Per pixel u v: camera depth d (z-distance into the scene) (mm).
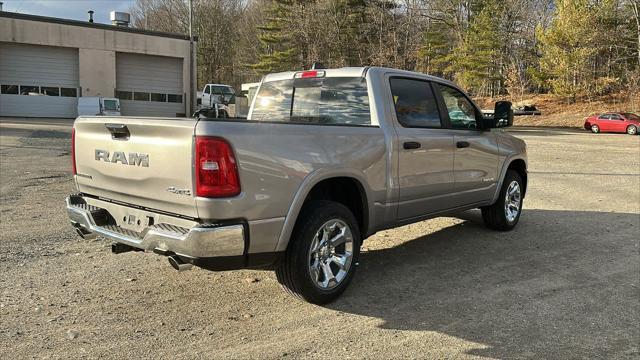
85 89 36844
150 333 3654
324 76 5074
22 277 4695
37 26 34906
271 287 4594
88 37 36438
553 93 51906
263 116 5547
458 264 5348
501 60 54344
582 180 11766
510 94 55562
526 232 6754
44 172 11211
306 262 3930
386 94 4781
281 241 3781
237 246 3514
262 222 3646
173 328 3744
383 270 5125
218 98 38000
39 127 25453
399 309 4164
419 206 5074
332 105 4984
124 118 3895
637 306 4309
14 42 34625
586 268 5281
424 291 4566
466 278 4918
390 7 42875
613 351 3529
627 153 19281
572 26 47375
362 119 4754
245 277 4824
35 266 5004
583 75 49031
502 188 6477
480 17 49562
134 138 3828
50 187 9438
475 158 5781
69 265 5059
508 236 6520
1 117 34781
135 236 3828
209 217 3438
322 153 4020
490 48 51000
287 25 47438
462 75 51375
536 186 10773
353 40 41844
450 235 6531
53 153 14922
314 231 3945
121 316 3926
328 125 4148
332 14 42250
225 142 3432
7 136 19859
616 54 49031
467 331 3791
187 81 40312
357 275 4957
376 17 41188
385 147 4574
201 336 3627
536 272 5129
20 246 5652
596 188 10617
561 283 4828
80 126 4367
